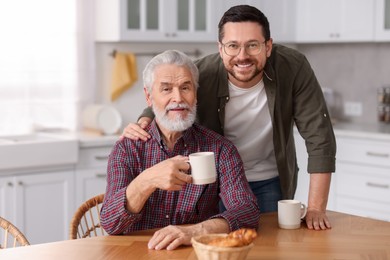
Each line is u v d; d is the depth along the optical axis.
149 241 2.14
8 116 4.47
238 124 2.82
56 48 4.61
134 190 2.24
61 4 4.59
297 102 2.80
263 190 2.94
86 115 4.65
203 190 2.48
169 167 2.19
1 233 4.00
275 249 2.13
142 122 2.62
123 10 4.48
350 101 5.49
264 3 5.16
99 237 2.27
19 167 4.01
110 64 4.88
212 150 2.51
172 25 4.69
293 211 2.37
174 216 2.49
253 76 2.53
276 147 2.85
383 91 5.20
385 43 5.22
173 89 2.40
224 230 2.24
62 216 4.23
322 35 5.20
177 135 2.50
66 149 4.17
